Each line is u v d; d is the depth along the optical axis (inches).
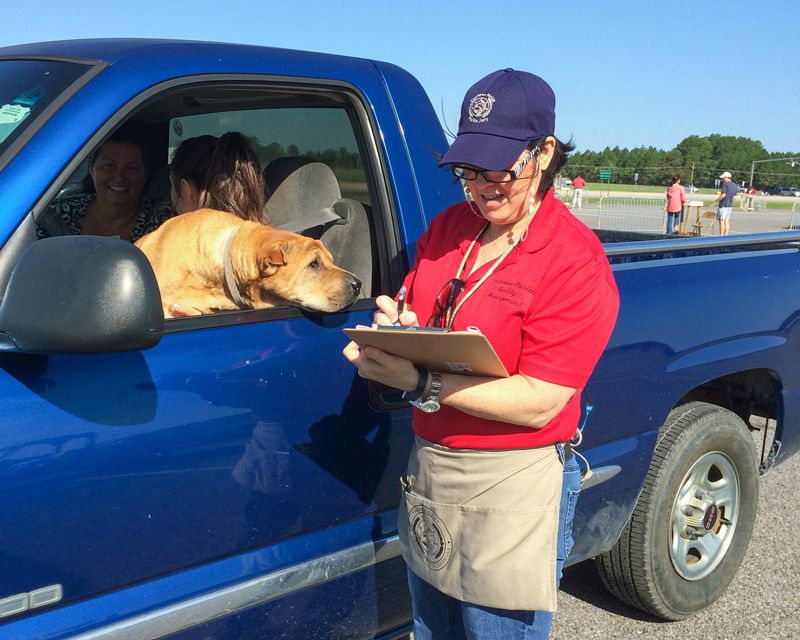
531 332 69.2
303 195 99.7
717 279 121.9
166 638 72.1
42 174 66.7
